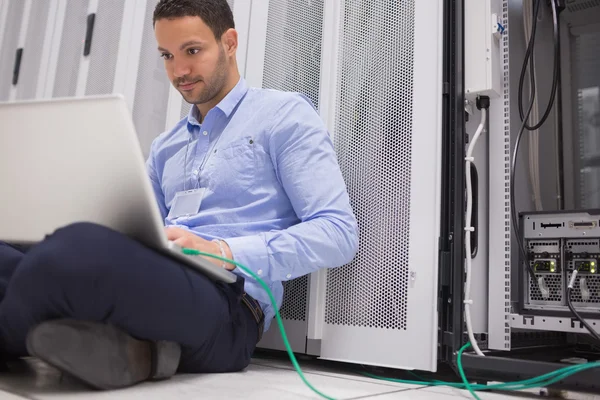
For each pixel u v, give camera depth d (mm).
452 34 1632
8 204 995
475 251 1727
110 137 871
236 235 1499
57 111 891
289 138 1535
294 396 1037
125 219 937
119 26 2672
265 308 1531
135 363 979
